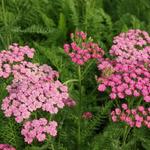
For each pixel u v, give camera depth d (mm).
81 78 436
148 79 431
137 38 488
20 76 422
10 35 527
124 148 427
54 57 488
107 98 478
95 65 512
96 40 574
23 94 396
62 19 575
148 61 458
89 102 473
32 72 428
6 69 426
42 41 566
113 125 414
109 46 579
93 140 431
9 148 390
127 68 438
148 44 512
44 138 377
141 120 412
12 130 406
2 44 534
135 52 466
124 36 494
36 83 411
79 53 426
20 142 417
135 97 429
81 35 439
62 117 439
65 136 430
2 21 554
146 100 416
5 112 387
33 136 377
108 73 420
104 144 413
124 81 433
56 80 448
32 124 381
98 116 430
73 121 452
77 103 448
